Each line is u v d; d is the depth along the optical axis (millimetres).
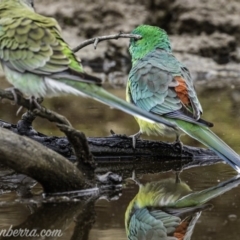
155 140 13586
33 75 9867
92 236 8773
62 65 9688
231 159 11320
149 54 13273
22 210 9734
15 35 10133
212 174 11781
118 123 15148
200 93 18828
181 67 12812
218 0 24203
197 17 23938
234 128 14586
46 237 8758
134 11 24312
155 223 9344
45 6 24109
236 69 22953
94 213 9680
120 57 23375
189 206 9977
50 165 10188
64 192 10477
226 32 23938
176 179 11445
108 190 10781
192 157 12945
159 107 12195
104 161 12812
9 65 10055
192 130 11766
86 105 17344
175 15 24156
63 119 10211
